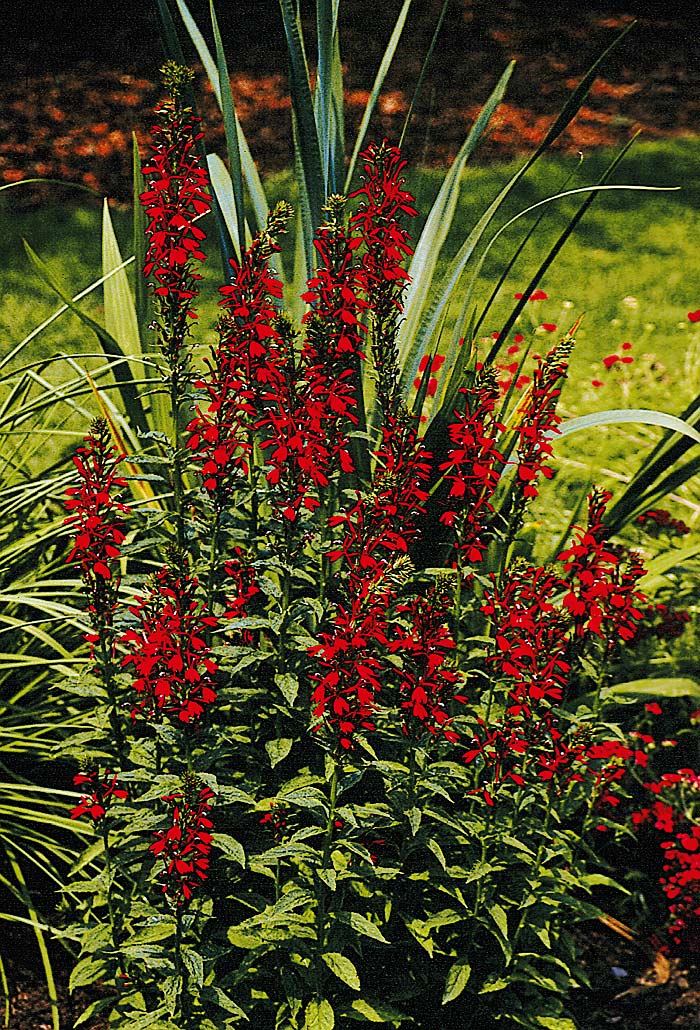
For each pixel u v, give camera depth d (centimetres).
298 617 229
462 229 796
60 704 306
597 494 222
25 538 321
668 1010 292
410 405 338
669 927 308
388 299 242
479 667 295
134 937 222
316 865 219
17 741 288
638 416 281
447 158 942
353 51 1112
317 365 218
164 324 236
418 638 209
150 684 206
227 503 235
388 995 252
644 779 341
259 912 233
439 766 227
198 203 210
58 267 762
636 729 339
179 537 235
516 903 246
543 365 231
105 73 1069
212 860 244
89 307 696
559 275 725
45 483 305
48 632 321
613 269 736
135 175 308
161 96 1041
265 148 969
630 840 331
